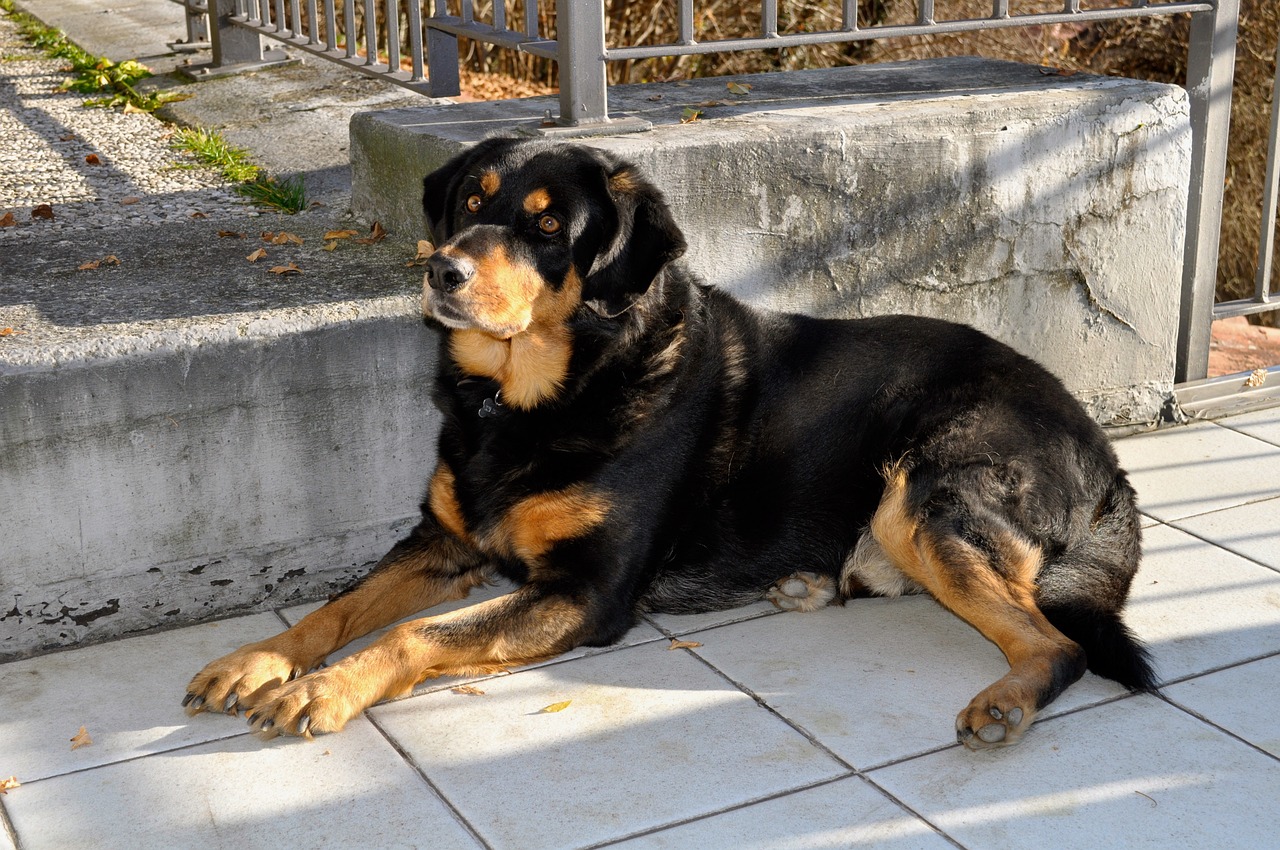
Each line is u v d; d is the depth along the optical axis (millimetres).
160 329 3564
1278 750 3082
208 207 5109
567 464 3508
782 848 2729
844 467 3836
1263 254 5414
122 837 2779
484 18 10820
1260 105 8820
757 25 10602
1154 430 5180
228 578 3807
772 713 3266
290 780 2986
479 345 3576
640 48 4215
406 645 3303
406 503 4035
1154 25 9656
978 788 2941
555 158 3465
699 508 3719
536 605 3469
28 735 3166
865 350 3904
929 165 4445
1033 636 3287
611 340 3516
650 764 3039
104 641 3668
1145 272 4949
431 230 3762
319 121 6379
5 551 3467
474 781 2979
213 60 7723
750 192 4191
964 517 3494
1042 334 4859
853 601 3934
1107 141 4707
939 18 9992
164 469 3613
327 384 3775
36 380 3371
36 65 8328
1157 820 2822
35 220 4902
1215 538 4199
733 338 3809
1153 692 3332
